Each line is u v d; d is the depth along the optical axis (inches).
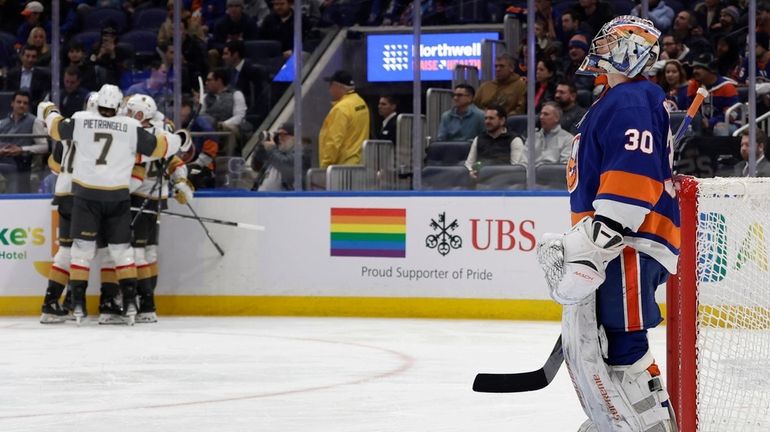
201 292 958.4
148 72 1023.6
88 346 744.3
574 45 949.2
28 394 547.8
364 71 995.9
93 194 872.9
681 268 331.9
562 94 917.8
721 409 342.6
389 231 928.3
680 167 893.8
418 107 936.9
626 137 288.7
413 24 936.9
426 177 947.3
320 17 997.2
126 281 880.3
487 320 903.1
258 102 1002.1
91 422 469.1
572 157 311.7
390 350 713.0
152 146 884.6
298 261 943.7
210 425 459.8
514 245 903.7
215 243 944.3
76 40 1055.6
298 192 944.3
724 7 933.8
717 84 909.2
